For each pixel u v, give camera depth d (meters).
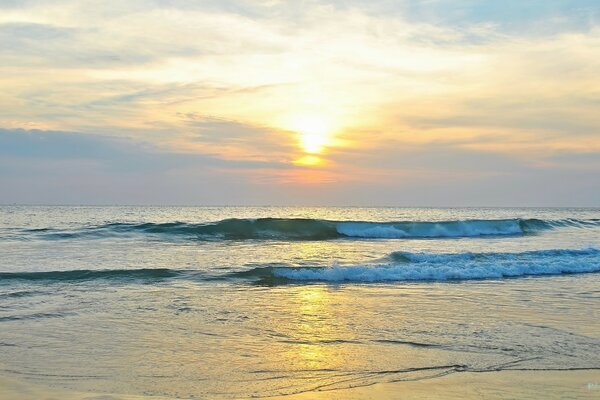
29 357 6.62
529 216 81.69
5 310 9.45
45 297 10.74
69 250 20.44
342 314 9.47
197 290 11.93
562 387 5.52
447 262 17.17
